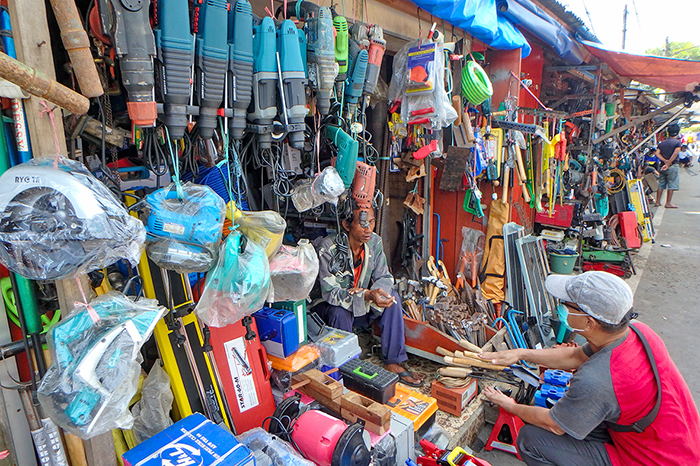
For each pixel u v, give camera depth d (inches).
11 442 60.0
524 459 85.8
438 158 165.9
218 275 64.8
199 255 61.7
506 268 156.1
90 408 48.8
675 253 283.0
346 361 97.2
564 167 231.5
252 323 84.4
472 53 152.3
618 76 269.6
